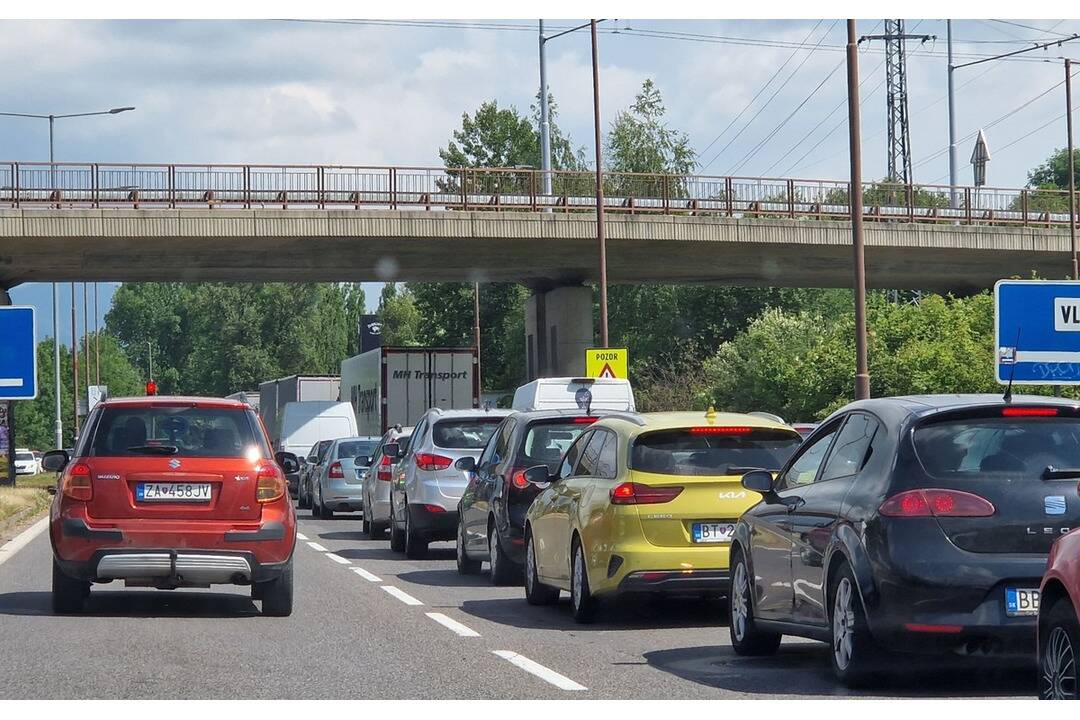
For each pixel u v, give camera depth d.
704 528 13.30
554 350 62.81
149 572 13.87
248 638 12.55
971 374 48.59
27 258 51.25
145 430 14.17
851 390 51.41
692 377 71.62
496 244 53.34
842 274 64.69
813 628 10.21
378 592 17.28
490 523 18.59
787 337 64.75
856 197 28.56
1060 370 19.16
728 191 55.47
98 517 13.90
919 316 52.75
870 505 9.37
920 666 9.45
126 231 47.38
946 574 8.99
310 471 42.09
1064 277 68.19
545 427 18.39
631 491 13.37
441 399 46.88
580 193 54.62
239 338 158.88
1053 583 7.50
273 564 14.10
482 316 105.19
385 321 158.50
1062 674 7.46
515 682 10.12
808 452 11.02
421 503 22.39
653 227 53.69
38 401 154.62
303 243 50.78
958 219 59.34
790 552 10.53
